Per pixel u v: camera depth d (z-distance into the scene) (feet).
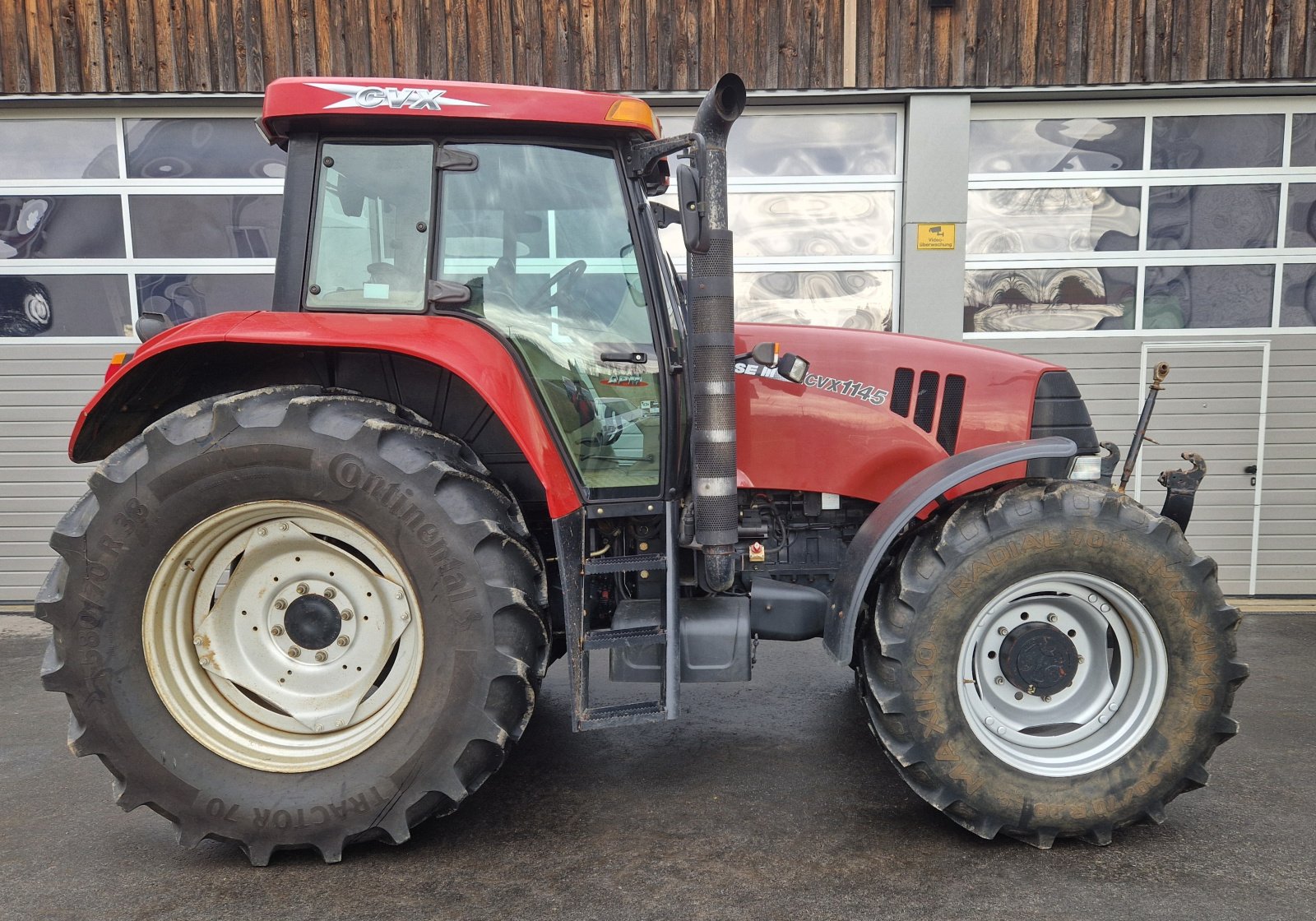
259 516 6.79
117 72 15.65
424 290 7.32
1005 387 8.43
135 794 6.69
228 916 6.17
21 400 16.60
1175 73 15.74
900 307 16.81
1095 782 6.89
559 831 7.39
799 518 8.98
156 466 6.54
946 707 6.83
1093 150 16.47
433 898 6.36
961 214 16.25
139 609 6.64
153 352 6.80
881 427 8.50
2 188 16.28
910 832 7.30
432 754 6.67
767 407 8.63
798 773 8.56
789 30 15.79
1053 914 6.06
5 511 16.75
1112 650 7.45
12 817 7.87
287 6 15.65
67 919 6.18
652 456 7.77
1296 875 6.59
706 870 6.70
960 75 15.85
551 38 15.81
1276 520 16.67
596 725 7.09
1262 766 8.70
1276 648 13.16
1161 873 6.62
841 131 16.56
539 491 8.08
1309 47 15.57
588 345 7.64
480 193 7.39
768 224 16.81
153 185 16.29
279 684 7.11
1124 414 16.80
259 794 6.70
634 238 7.62
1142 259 16.56
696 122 7.06
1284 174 16.29
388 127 7.24
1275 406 16.49
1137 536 6.82
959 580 6.81
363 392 7.87
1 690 11.62
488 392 6.82
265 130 7.36
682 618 7.61
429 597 6.64
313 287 7.27
